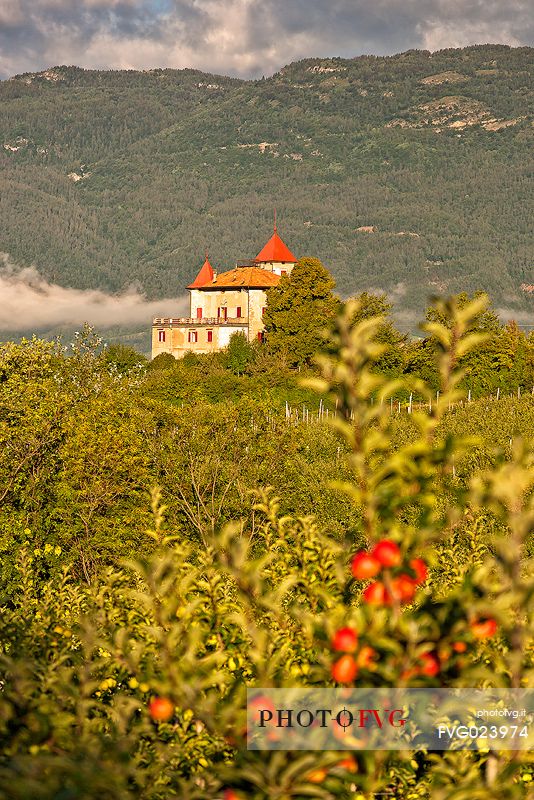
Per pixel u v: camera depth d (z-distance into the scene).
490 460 97.06
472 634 18.95
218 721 21.05
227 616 23.88
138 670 23.81
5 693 21.94
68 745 20.86
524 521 18.34
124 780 19.52
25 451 124.69
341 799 20.48
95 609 31.50
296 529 30.22
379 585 19.16
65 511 121.12
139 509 121.94
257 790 18.50
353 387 18.92
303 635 26.34
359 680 20.08
